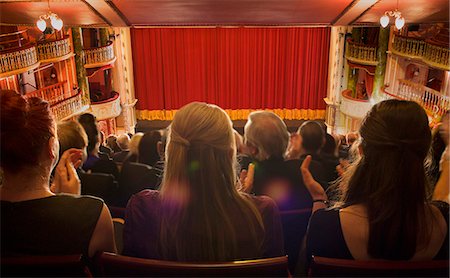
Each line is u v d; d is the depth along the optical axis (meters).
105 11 10.38
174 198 1.54
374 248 1.44
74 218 1.52
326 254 1.52
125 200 3.60
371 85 19.55
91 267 1.53
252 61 21.34
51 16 8.31
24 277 1.34
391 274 1.30
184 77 21.47
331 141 4.45
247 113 22.30
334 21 11.45
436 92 14.09
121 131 20.84
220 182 1.53
